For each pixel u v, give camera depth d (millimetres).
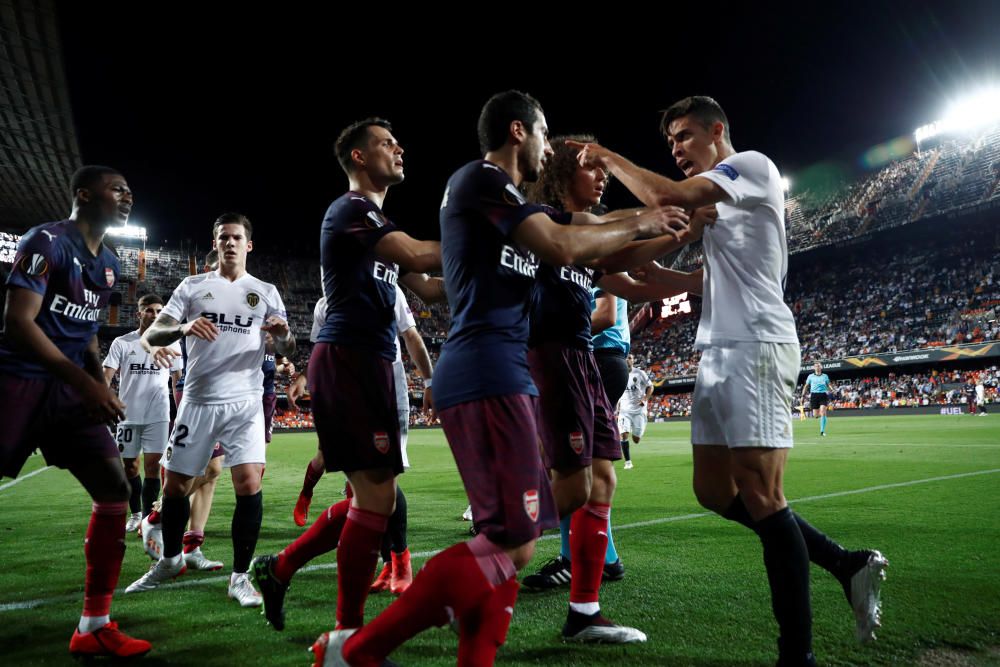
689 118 2812
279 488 8641
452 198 2152
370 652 1807
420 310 53281
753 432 2320
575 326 2990
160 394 6027
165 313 3912
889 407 32875
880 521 4758
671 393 46688
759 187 2414
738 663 2357
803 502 5766
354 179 2914
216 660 2518
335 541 2732
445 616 1806
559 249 1989
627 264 2861
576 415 2828
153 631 2881
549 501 2080
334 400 2625
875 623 2396
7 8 13523
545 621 2938
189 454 3725
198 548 4258
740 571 3566
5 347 2650
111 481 2744
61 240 2695
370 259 2734
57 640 2793
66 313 2742
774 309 2434
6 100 17469
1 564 4258
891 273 41594
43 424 2697
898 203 41219
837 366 38062
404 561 3572
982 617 2707
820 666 2277
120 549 2721
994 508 5199
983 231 38438
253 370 3949
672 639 2598
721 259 2525
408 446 18438
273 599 2736
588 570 2686
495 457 1973
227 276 4141
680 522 5098
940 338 34812
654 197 2338
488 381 2002
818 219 45719
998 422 20203
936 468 8180
